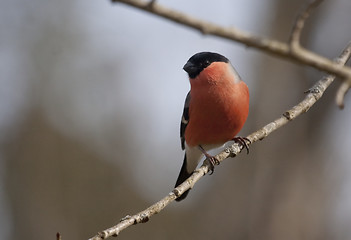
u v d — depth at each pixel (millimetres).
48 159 16203
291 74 13461
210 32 3035
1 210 15719
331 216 12477
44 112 16438
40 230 15438
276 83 13516
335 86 12773
